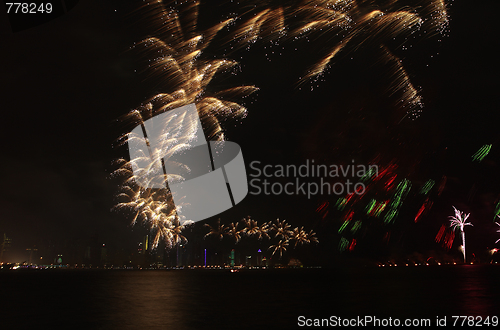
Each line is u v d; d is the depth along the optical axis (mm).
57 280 83625
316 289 47719
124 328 21016
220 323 22297
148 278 88750
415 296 36062
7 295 42750
